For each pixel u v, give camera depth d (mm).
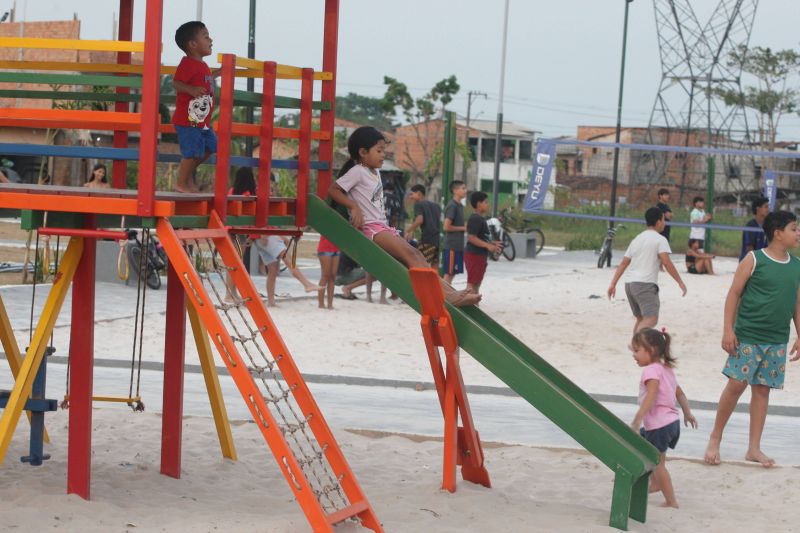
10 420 6195
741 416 11031
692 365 13875
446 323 6789
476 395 11719
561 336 15977
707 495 7551
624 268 13156
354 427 9461
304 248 34438
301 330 15305
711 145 60406
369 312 17609
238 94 6676
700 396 11812
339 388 11766
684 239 43469
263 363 12656
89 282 6426
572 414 6496
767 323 8266
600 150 69312
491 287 23375
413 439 8945
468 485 7375
